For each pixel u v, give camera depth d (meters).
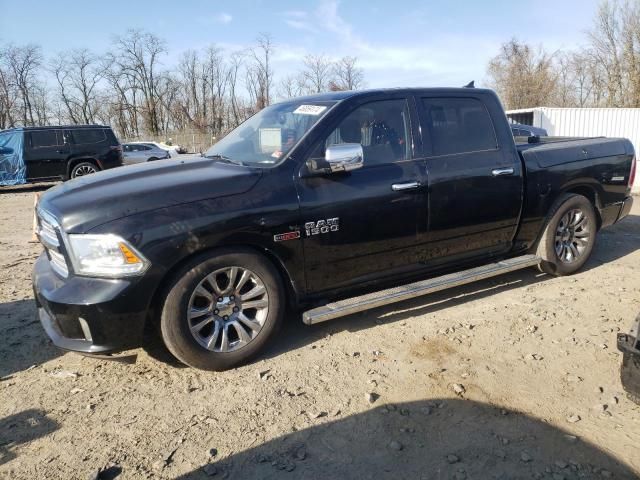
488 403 3.05
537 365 3.48
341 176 3.74
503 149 4.55
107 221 3.06
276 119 4.26
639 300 4.59
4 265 6.19
